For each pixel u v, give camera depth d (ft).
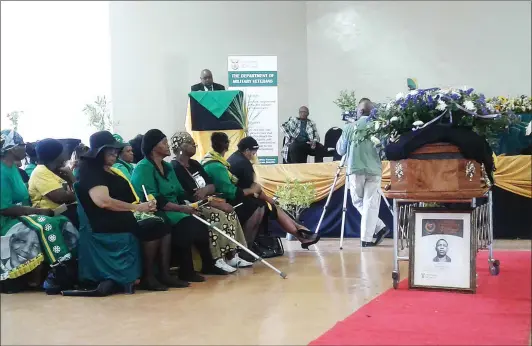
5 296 12.50
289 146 25.99
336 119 30.66
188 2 27.78
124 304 11.32
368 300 11.01
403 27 28.91
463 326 8.87
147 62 27.40
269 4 29.25
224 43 28.30
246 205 16.92
